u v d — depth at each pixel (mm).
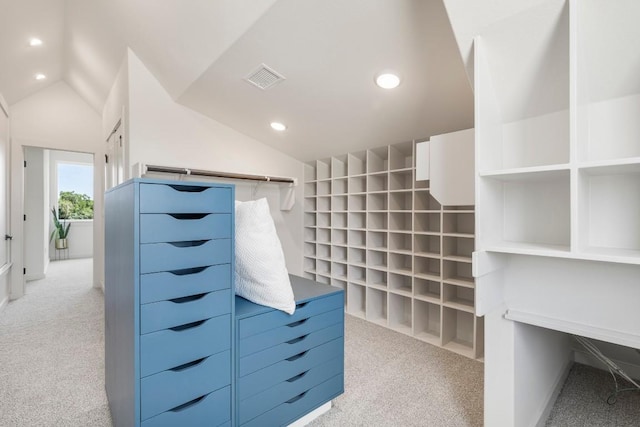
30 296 3803
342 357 1699
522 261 1314
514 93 1249
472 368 2143
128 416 1093
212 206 1176
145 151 2568
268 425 1379
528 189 1310
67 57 3350
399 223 2967
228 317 1232
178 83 2498
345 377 2010
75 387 1844
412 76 1854
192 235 1124
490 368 1372
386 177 3188
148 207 1022
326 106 2389
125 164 2611
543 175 1134
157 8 1965
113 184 3314
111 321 1486
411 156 2980
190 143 2809
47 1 2311
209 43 1981
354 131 2691
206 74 2260
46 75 3596
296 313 1479
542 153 1251
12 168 3699
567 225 1222
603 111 1110
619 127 1080
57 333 2650
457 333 2666
